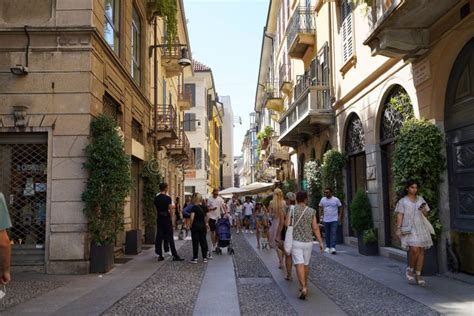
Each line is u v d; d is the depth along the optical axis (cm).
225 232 1415
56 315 637
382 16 941
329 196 1370
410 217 847
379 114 1284
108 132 1053
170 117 2098
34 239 1055
